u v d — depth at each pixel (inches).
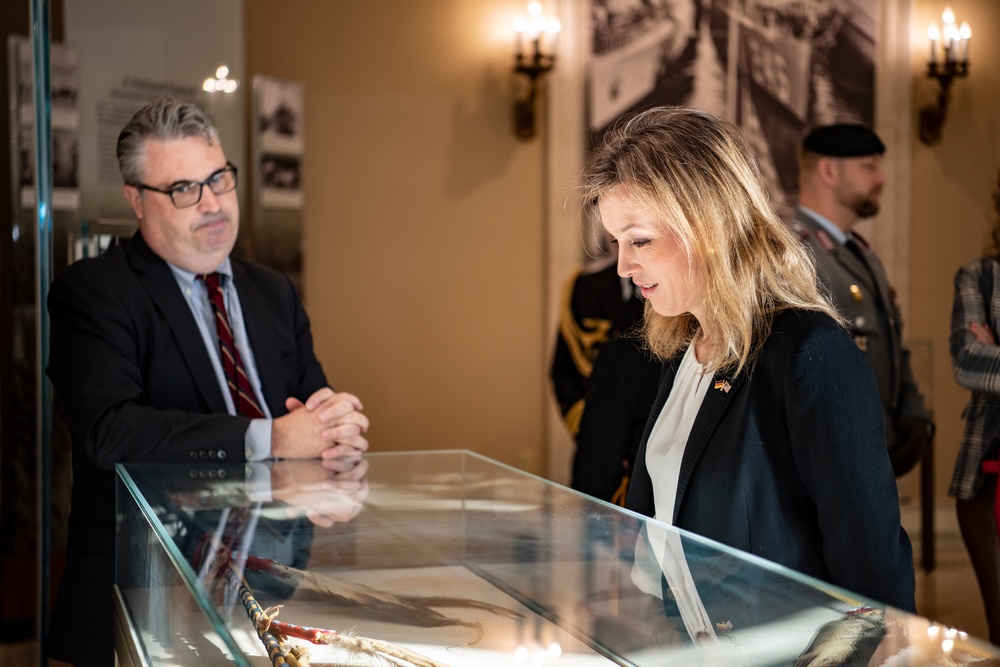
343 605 39.9
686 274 56.5
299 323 102.8
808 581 36.2
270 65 206.2
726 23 223.8
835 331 53.7
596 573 40.1
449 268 219.1
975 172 191.0
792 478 54.6
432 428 219.3
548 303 222.4
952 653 27.8
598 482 91.4
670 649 31.7
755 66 224.4
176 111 92.2
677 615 33.9
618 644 33.9
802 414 52.2
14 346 126.3
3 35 123.0
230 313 96.4
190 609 40.8
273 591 41.1
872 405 52.4
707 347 61.4
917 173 199.6
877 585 49.8
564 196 221.8
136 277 91.1
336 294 212.5
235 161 156.6
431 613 38.0
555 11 220.1
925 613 125.6
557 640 36.0
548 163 221.6
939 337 189.5
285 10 207.2
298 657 34.7
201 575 41.6
